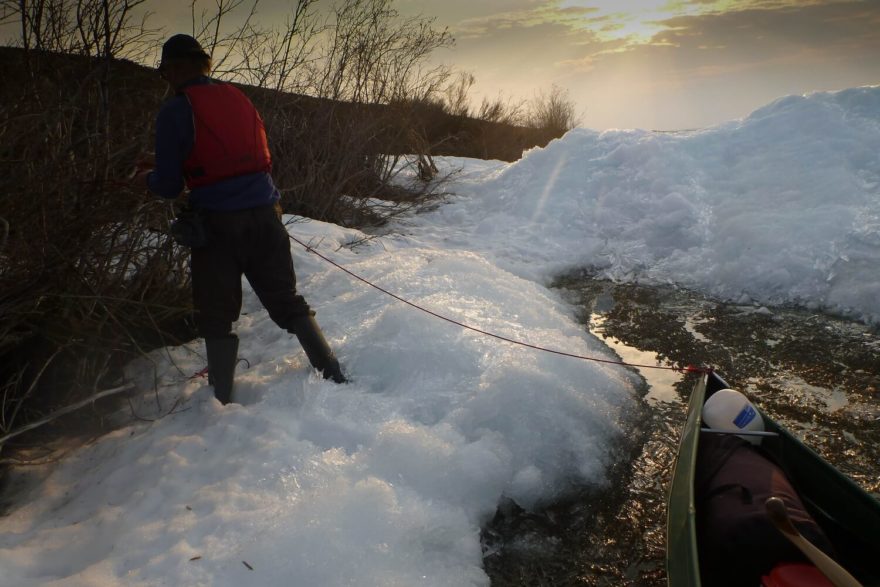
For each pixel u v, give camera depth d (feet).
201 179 11.63
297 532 9.11
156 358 14.88
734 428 9.93
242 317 17.46
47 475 11.46
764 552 7.14
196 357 14.94
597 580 9.73
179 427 12.22
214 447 11.48
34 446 12.12
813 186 22.70
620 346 17.60
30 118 11.87
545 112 61.41
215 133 11.44
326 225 24.45
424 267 19.71
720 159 25.93
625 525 10.84
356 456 11.12
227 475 10.68
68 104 12.23
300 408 12.58
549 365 14.26
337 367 13.42
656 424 13.73
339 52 27.22
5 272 11.64
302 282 19.17
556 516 11.10
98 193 12.44
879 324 17.57
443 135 50.16
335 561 8.81
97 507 10.30
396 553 9.19
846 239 20.18
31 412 12.75
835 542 9.34
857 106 25.26
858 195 21.66
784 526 6.70
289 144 26.68
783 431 10.03
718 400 10.28
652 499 11.43
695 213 24.06
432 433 11.76
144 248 14.44
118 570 8.76
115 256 14.10
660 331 18.34
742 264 20.92
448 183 34.47
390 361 14.07
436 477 10.91
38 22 12.14
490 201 30.42
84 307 13.17
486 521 10.82
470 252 23.32
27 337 12.33
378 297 17.28
